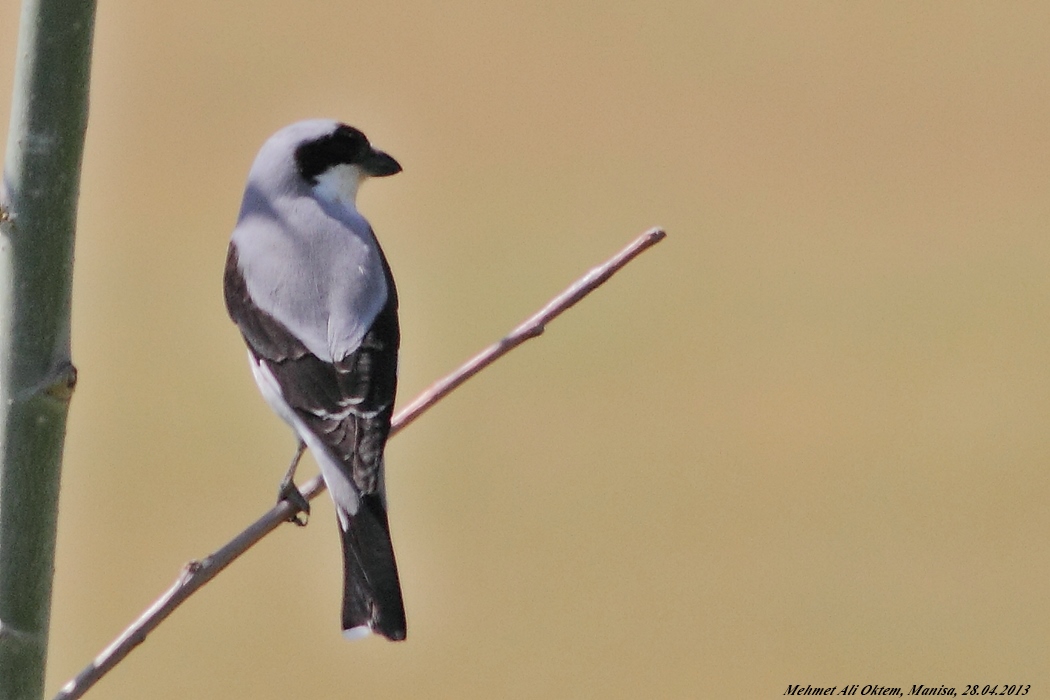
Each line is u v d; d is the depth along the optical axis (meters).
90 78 3.19
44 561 3.25
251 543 4.39
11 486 3.21
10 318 3.17
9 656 3.24
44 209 3.14
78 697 3.77
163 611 4.07
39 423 3.19
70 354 3.23
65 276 3.19
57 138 3.14
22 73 3.14
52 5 3.11
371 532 4.87
